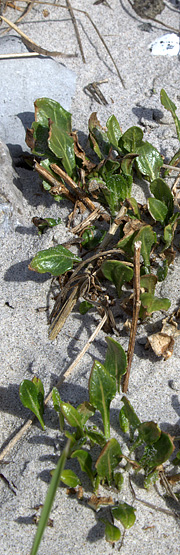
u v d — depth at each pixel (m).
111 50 0.83
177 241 0.67
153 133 0.75
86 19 0.86
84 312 0.63
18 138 0.73
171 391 0.59
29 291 0.64
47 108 0.68
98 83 0.79
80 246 0.66
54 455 0.56
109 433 0.56
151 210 0.64
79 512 0.54
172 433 0.57
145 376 0.59
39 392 0.57
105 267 0.61
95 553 0.53
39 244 0.66
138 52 0.82
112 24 0.86
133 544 0.53
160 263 0.65
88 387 0.55
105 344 0.61
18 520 0.54
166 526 0.54
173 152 0.73
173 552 0.53
